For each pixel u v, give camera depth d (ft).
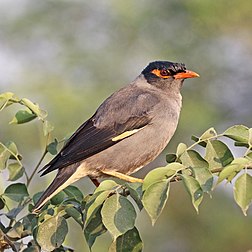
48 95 52.03
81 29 56.03
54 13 56.18
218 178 21.38
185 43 55.67
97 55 54.90
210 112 53.26
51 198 26.30
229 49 56.80
